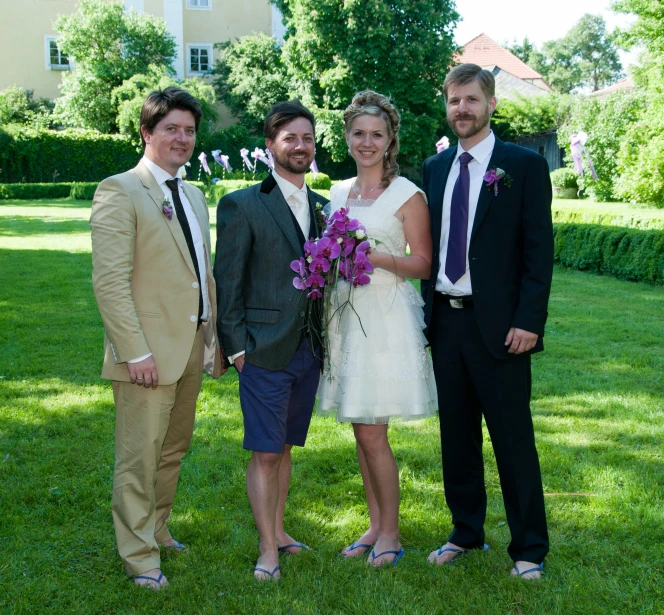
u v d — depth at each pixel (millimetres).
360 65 27672
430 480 3461
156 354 2527
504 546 2828
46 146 28891
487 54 43375
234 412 4449
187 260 2594
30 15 32406
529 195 2498
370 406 2639
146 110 2576
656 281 9555
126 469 2535
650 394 4793
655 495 3234
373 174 2783
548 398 4711
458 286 2596
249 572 2615
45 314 7117
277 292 2627
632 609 2387
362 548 2820
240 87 31844
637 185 13188
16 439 3926
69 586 2516
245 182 22766
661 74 13172
